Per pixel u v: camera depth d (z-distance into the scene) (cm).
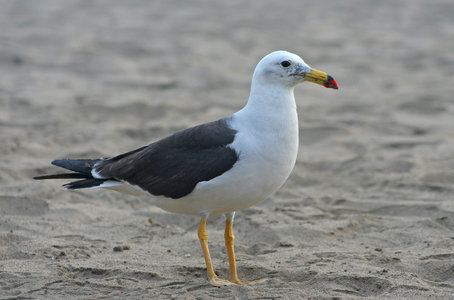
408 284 958
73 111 1988
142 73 2523
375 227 1223
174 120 1919
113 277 998
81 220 1245
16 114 1944
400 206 1308
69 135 1750
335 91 2336
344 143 1723
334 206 1335
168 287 966
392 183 1445
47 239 1144
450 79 2488
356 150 1681
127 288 961
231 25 3500
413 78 2512
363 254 1089
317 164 1569
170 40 3108
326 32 3362
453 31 3362
